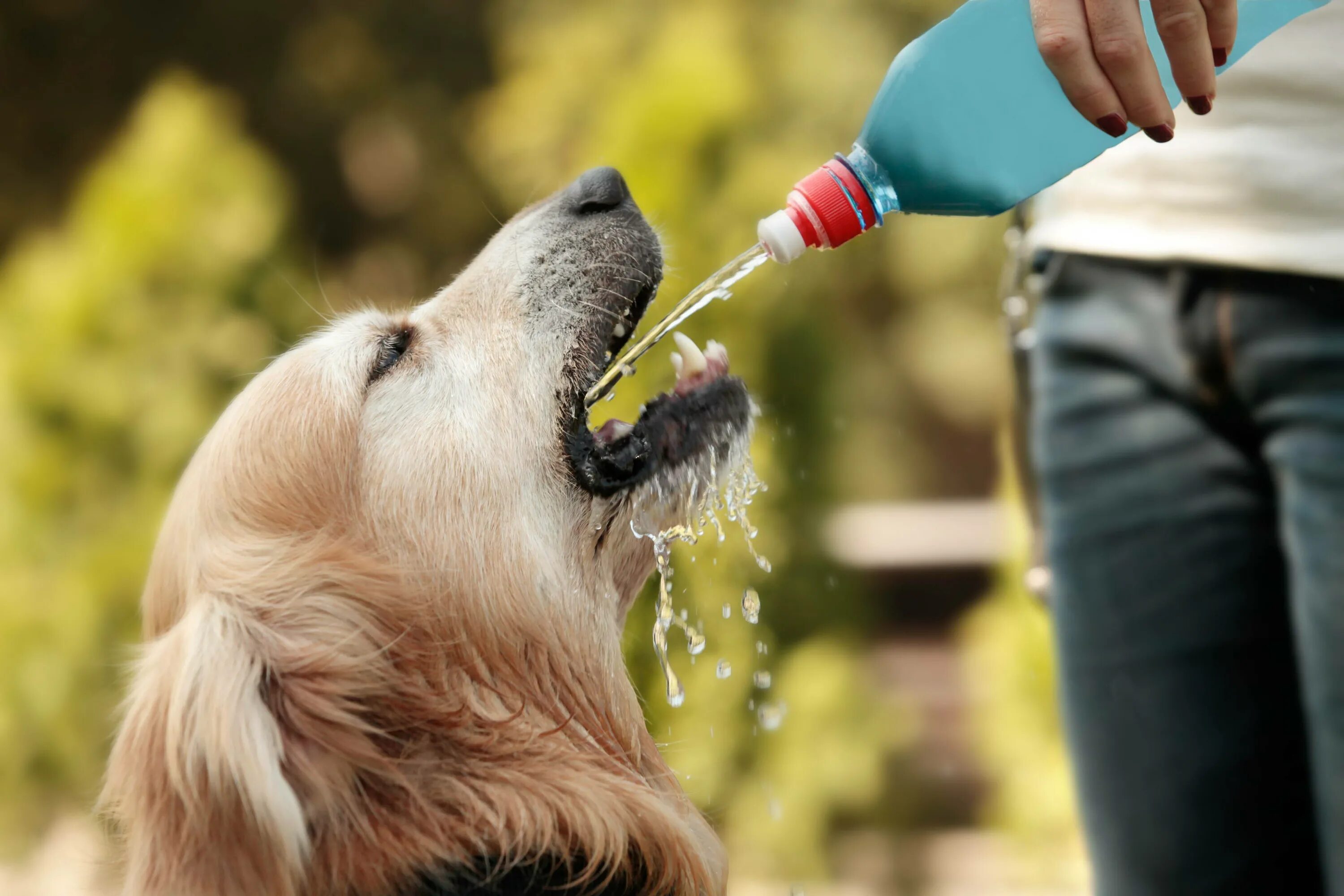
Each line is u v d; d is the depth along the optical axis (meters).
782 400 4.21
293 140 9.34
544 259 2.52
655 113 4.40
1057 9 1.64
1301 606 2.06
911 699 6.17
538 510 2.37
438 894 1.98
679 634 3.67
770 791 4.12
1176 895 2.30
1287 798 2.24
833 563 4.20
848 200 1.83
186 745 1.89
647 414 2.46
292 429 2.26
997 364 7.91
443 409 2.36
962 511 8.62
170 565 2.29
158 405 4.85
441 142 9.19
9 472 4.77
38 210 8.77
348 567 2.16
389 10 9.35
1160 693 2.28
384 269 9.06
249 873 1.85
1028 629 4.42
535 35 7.65
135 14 9.09
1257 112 2.07
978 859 4.86
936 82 1.81
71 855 4.80
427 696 2.15
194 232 5.07
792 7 6.76
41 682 4.72
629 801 2.22
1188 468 2.24
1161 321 2.23
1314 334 2.02
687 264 4.22
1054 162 1.82
